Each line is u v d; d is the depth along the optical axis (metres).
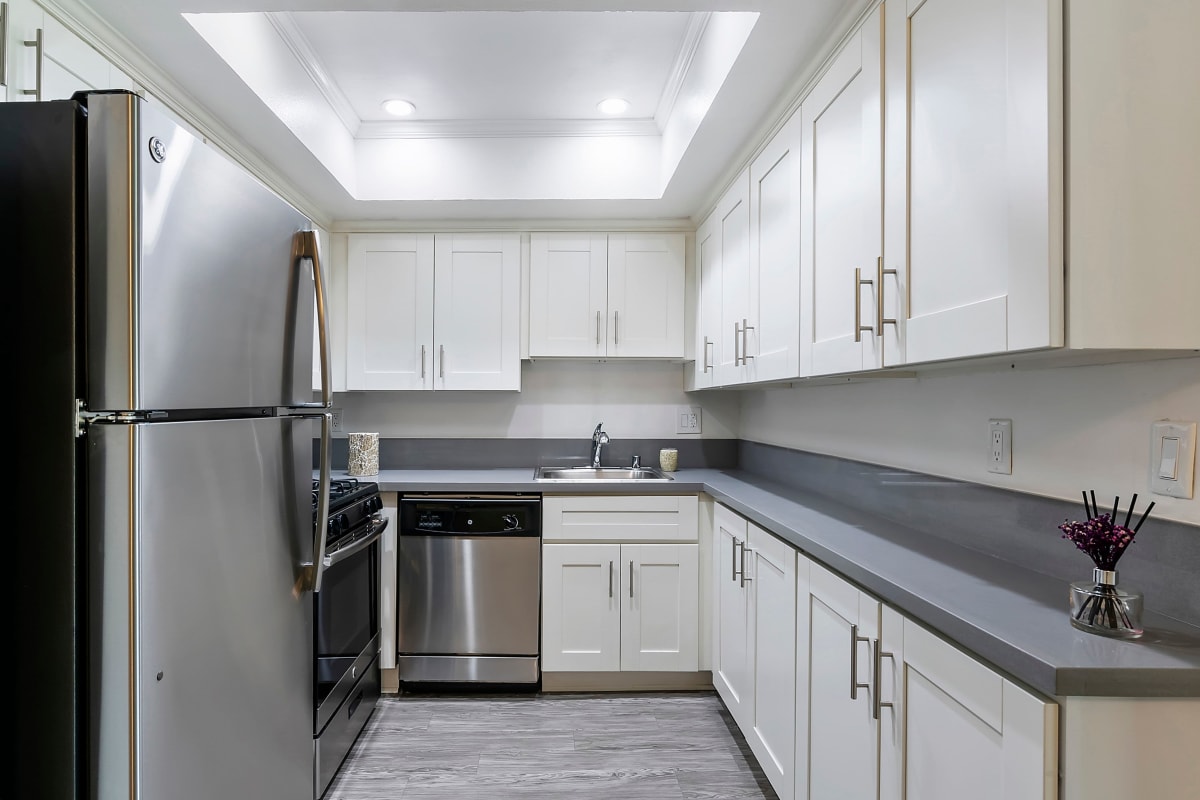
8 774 0.85
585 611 2.54
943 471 1.51
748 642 1.96
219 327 1.05
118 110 0.85
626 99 2.42
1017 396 1.27
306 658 1.39
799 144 1.68
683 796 1.88
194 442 0.99
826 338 1.51
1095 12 0.83
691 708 2.44
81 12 1.34
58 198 0.85
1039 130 0.84
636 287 2.94
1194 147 0.84
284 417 1.30
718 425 3.18
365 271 2.90
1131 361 1.01
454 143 2.66
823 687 1.41
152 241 0.88
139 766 0.86
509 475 2.80
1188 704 0.76
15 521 0.85
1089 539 0.88
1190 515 0.92
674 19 1.90
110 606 0.85
